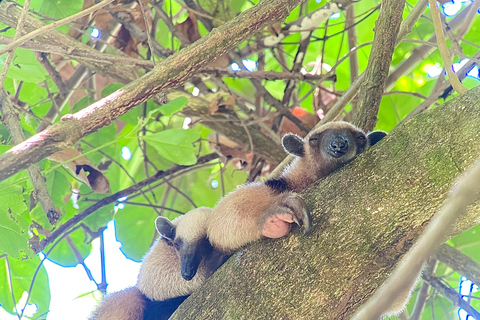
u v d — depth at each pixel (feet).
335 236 12.82
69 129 13.82
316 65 27.35
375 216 12.66
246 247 14.02
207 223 16.38
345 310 13.08
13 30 19.98
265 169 26.61
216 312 13.41
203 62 15.07
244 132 25.09
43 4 21.91
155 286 17.52
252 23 15.33
